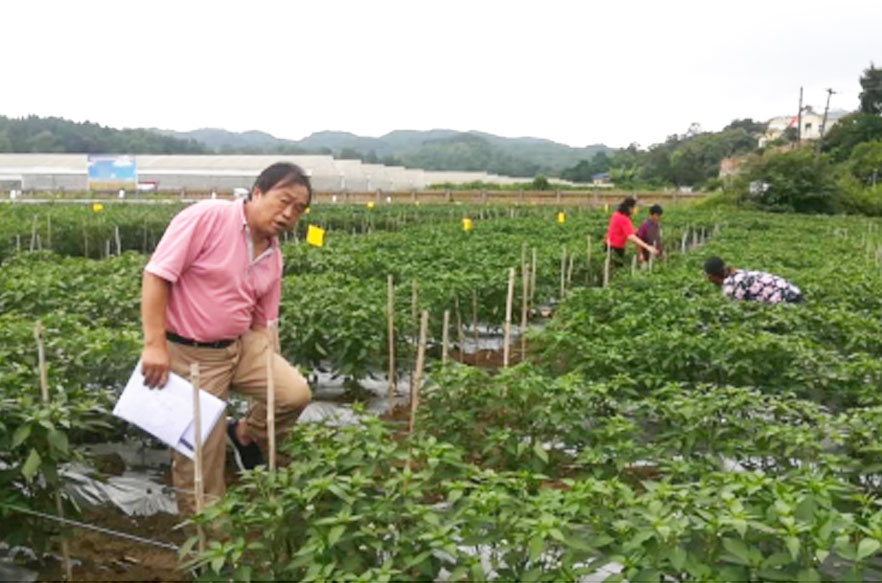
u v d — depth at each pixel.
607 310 11.33
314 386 9.49
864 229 34.00
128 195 60.56
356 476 4.79
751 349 8.43
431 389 7.27
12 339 7.66
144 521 6.54
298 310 9.23
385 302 10.17
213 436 5.93
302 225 29.94
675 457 6.75
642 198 64.25
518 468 6.52
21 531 5.43
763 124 160.62
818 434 6.45
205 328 5.82
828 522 4.11
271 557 4.78
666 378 8.43
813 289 12.93
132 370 7.60
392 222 33.56
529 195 63.84
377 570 4.20
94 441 8.00
